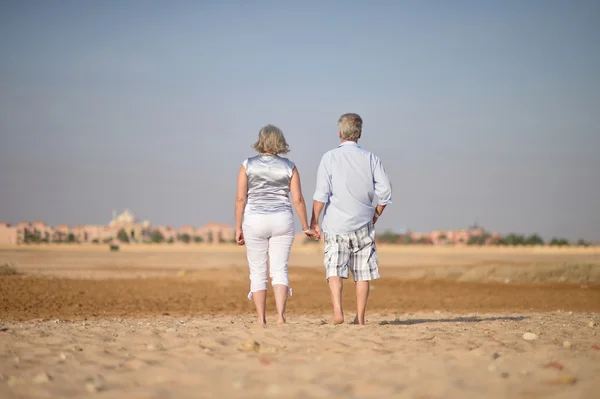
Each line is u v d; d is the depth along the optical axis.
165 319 20.53
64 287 37.94
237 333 11.36
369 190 12.94
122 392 6.98
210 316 23.39
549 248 190.75
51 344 10.29
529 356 9.05
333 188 12.98
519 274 47.53
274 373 7.89
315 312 26.03
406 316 21.83
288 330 11.71
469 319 17.64
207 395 6.80
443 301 31.78
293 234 13.22
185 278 47.59
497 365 8.34
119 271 61.75
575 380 7.47
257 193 12.94
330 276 13.00
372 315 23.03
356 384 7.14
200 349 9.62
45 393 7.04
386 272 61.34
